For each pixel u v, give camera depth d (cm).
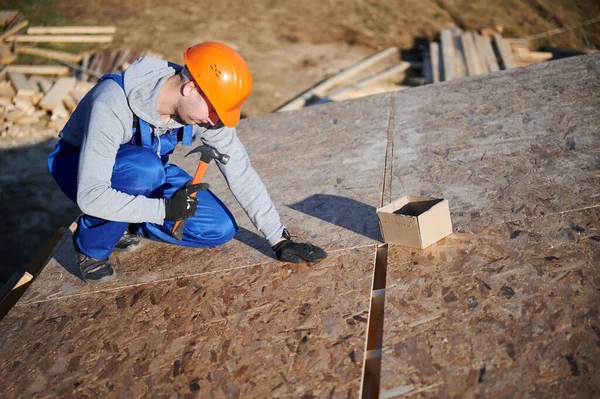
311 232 316
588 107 363
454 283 257
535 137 348
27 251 620
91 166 250
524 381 208
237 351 251
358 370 228
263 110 883
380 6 1197
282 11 1148
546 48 1164
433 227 279
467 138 367
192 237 302
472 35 1099
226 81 248
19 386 259
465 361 221
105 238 296
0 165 733
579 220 276
